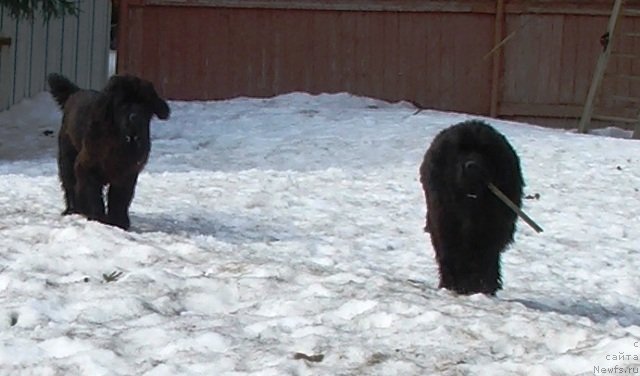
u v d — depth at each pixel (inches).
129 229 499.2
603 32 1041.5
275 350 274.1
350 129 899.4
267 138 873.5
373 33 1059.9
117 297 323.3
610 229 567.8
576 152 807.7
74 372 258.8
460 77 1055.6
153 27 1074.7
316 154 812.0
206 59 1074.7
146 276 353.7
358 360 267.9
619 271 471.2
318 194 634.8
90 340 280.5
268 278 357.1
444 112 1013.8
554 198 648.4
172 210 567.5
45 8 916.6
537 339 293.1
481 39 1051.3
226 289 345.1
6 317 301.7
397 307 321.1
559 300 406.3
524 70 1051.3
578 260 491.2
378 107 1032.8
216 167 775.7
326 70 1066.7
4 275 350.6
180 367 260.7
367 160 788.0
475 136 372.5
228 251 435.2
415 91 1061.1
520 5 1041.5
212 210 573.6
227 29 1069.8
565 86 1049.5
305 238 507.2
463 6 1047.0
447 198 376.5
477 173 360.8
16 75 1019.3
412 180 697.6
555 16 1044.5
